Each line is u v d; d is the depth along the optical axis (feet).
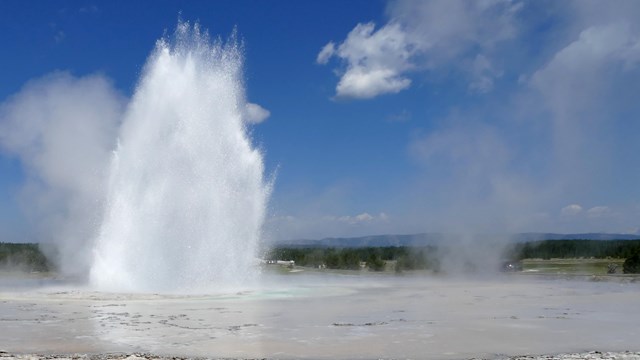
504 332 51.88
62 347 45.03
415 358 41.09
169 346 45.37
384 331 52.49
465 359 40.63
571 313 65.67
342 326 55.36
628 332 51.90
